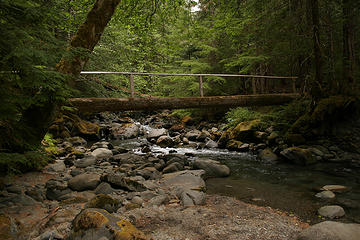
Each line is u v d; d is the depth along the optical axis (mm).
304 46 8578
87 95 7477
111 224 2275
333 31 8859
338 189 4320
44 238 2297
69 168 5512
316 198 4004
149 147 9656
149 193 3844
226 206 3602
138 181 4461
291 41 8914
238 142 8844
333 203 3752
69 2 7238
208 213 3227
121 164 6293
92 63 8477
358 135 7062
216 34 11922
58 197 3576
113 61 9344
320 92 7961
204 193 4031
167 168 5668
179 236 2568
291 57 9570
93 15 4309
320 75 7984
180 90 14500
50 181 4184
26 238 2377
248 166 6457
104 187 3838
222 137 9422
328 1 8172
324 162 6441
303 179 5129
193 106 7777
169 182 4641
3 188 3588
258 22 10023
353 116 7555
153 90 14633
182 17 10203
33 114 3861
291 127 8062
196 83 12812
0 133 3346
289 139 7703
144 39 9914
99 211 2469
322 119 7441
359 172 5480
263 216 3219
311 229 2488
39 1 3154
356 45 9219
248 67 11188
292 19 8680
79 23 7641
